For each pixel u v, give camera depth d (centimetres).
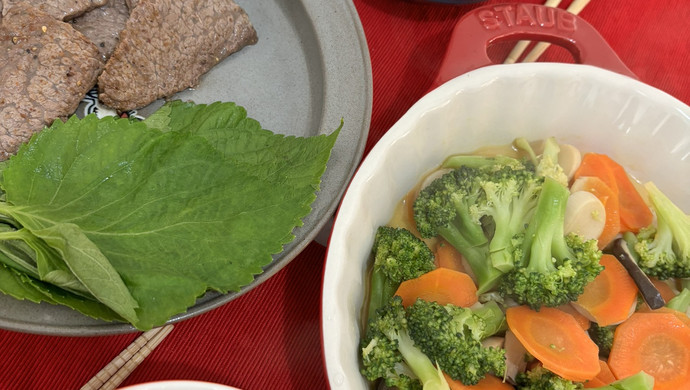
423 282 31
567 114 35
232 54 38
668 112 34
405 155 33
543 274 31
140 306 29
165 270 29
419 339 29
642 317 32
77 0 34
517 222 32
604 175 35
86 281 28
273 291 35
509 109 35
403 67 40
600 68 34
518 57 40
